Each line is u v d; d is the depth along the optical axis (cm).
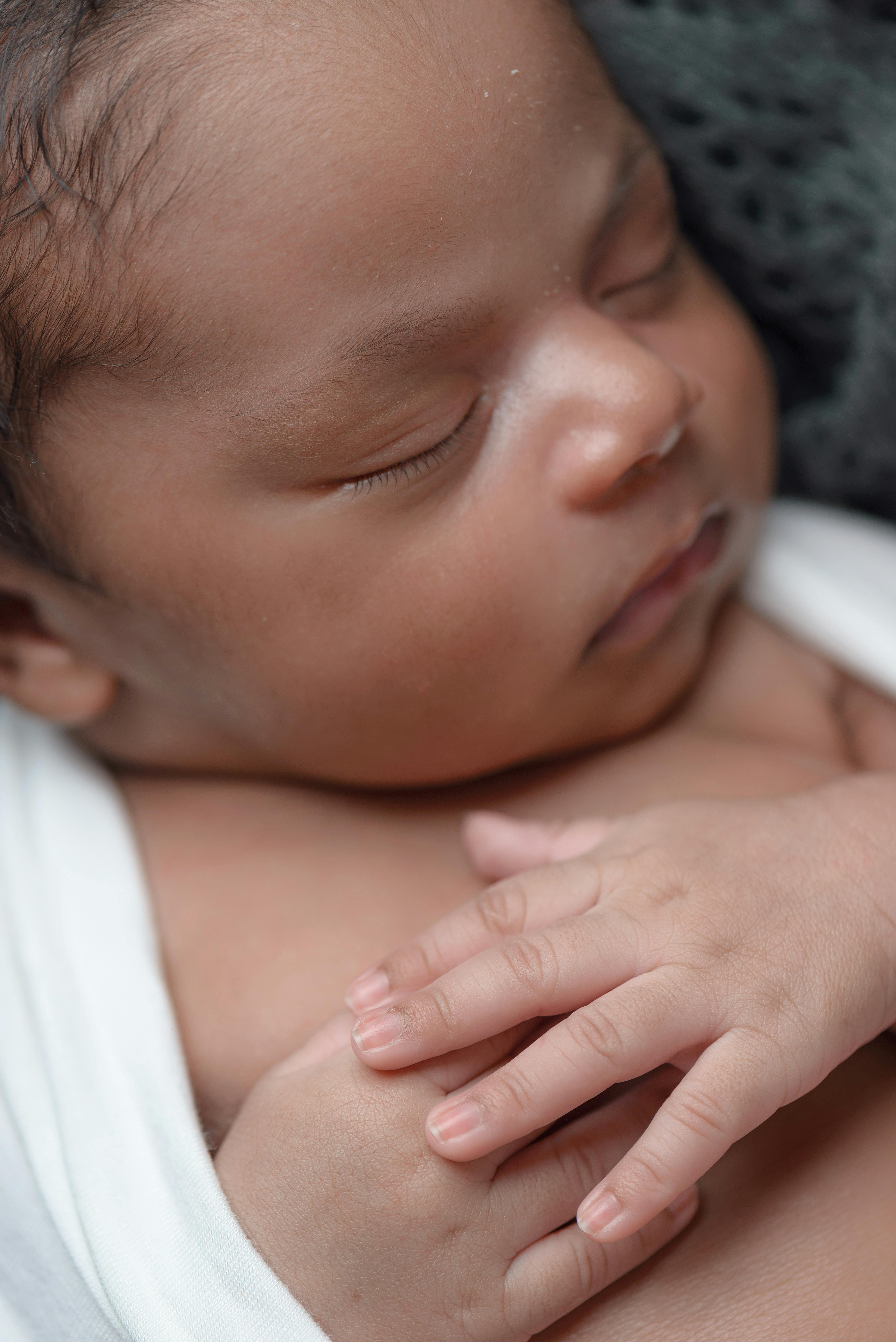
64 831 29
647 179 28
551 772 30
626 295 28
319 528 27
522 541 27
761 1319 25
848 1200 25
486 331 27
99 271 26
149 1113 26
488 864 27
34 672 30
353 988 25
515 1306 24
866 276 32
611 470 27
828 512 33
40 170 26
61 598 29
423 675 28
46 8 26
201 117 26
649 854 26
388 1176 24
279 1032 27
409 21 26
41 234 26
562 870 26
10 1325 26
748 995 25
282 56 26
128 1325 25
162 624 28
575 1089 24
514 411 27
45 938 28
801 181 32
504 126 26
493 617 27
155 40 26
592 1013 24
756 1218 25
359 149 26
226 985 28
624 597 28
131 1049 27
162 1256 25
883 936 25
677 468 28
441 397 27
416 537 27
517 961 25
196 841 30
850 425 33
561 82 27
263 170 26
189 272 26
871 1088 26
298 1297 25
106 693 30
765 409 30
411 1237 24
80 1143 26
